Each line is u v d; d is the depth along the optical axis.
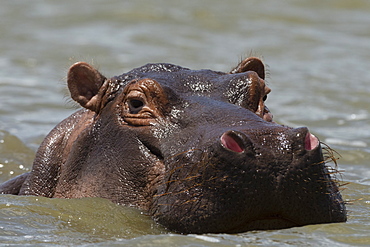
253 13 56.62
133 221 11.95
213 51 42.88
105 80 14.26
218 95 12.88
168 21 52.41
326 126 24.88
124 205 12.59
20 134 23.02
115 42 44.50
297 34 49.62
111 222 11.99
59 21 51.03
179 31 49.25
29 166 19.56
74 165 13.98
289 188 10.52
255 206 10.54
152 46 43.69
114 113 13.41
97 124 13.81
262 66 15.26
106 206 12.56
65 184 14.02
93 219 12.18
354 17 57.50
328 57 41.50
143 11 54.16
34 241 11.02
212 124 11.70
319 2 61.97
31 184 14.87
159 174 12.23
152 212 12.06
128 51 41.66
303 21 54.97
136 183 12.60
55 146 15.00
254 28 51.50
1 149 20.73
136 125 12.87
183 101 12.70
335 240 10.74
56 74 34.84
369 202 14.47
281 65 38.72
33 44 42.91
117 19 52.31
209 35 48.53
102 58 39.28
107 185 13.00
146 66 14.26
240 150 10.59
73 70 14.18
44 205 13.00
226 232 10.90
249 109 12.84
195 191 10.97
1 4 56.41
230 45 45.16
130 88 13.19
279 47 44.78
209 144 10.95
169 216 11.42
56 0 58.72
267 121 12.51
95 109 14.03
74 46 42.66
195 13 55.06
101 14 53.56
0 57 38.91
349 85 32.78
